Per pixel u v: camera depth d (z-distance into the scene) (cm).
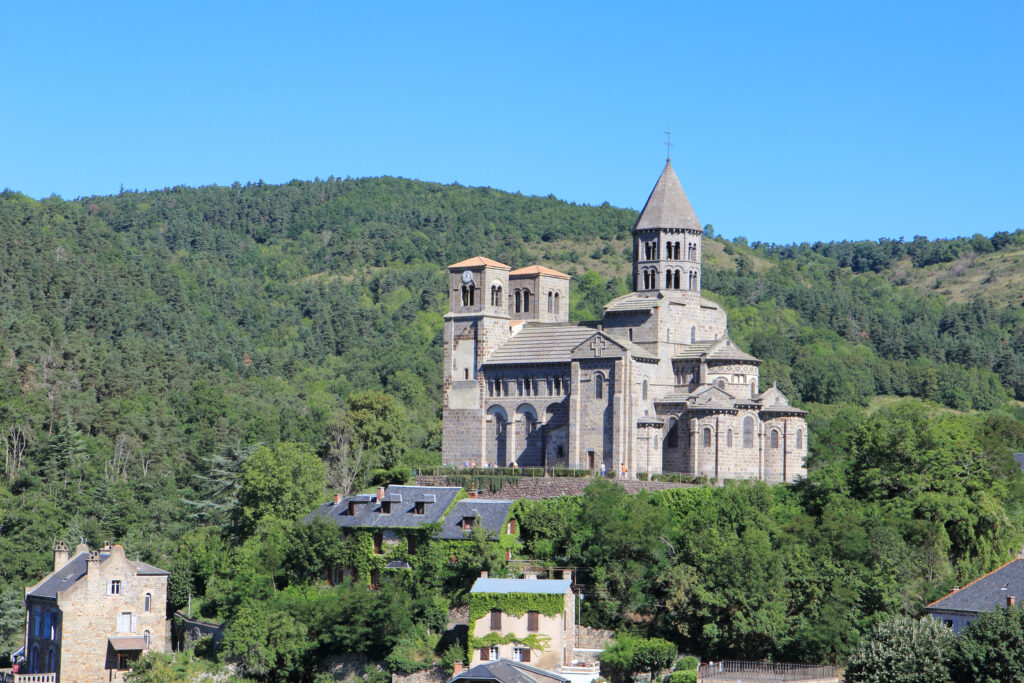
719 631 16025
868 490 18100
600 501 17700
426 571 17375
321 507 19075
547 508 18150
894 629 14538
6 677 17825
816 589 16000
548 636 15975
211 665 17138
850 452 18862
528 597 16075
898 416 19112
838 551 16500
